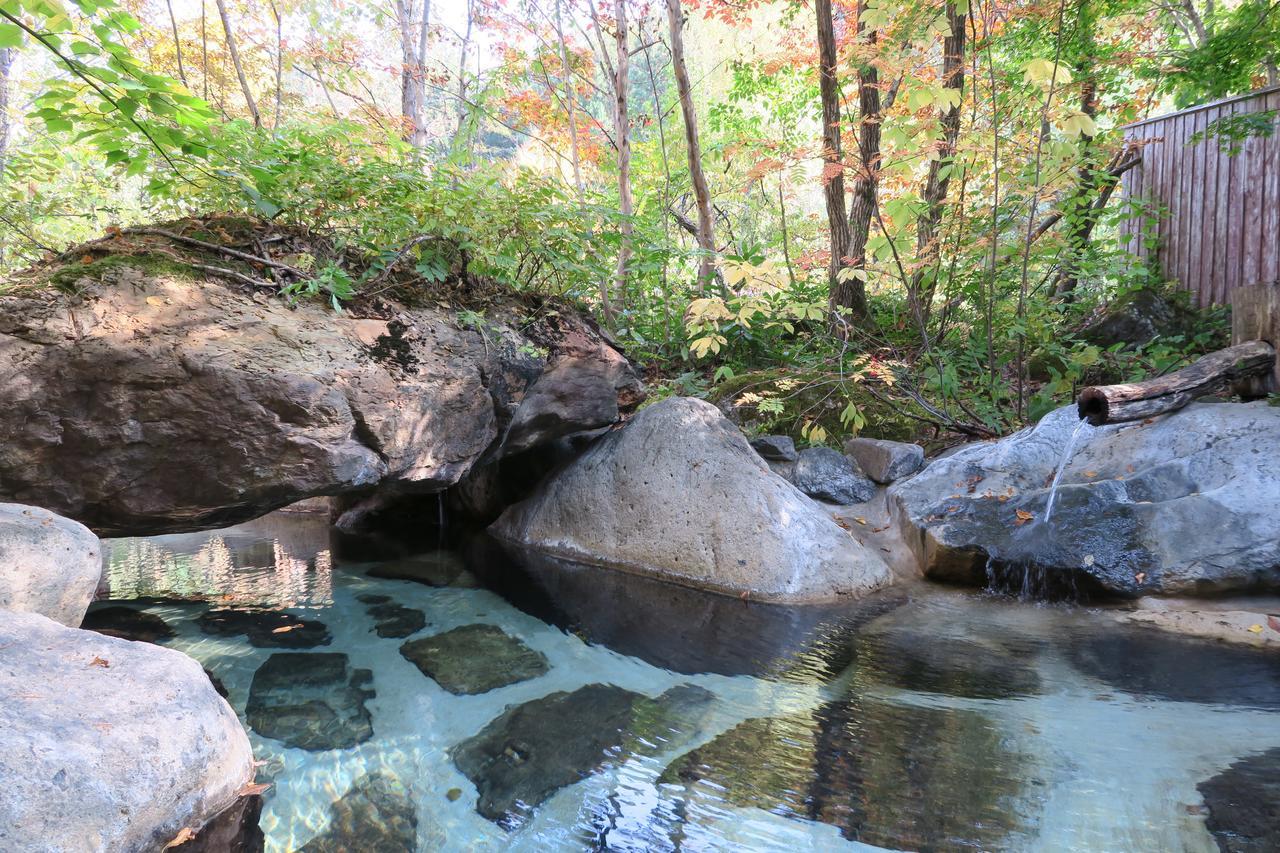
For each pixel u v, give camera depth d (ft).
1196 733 7.67
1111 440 13.62
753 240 33.01
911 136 16.69
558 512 15.58
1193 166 22.66
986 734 7.76
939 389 18.75
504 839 6.18
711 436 14.42
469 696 8.94
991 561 12.33
